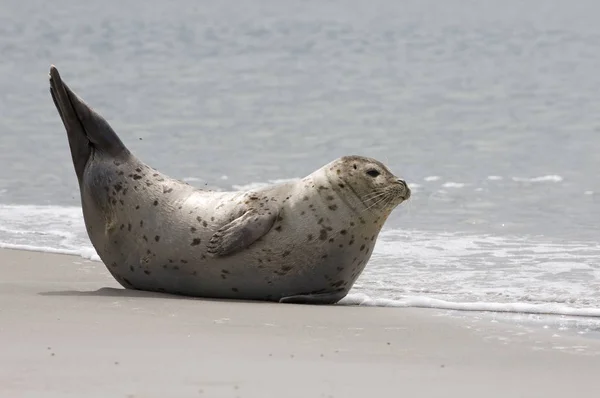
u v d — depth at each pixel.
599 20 142.12
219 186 55.44
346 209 31.58
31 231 44.28
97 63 109.69
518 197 52.38
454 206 50.44
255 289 31.45
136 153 65.06
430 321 28.06
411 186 55.75
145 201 32.19
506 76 101.06
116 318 26.30
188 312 27.83
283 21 144.38
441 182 56.75
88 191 32.91
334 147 67.88
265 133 73.06
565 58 112.00
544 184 55.62
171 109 83.19
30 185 54.69
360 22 143.75
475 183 56.25
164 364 20.78
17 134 70.31
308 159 63.72
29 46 121.69
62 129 72.38
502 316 29.78
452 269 37.69
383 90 93.75
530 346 24.80
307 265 31.31
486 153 65.38
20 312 26.75
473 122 77.31
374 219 31.88
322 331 25.67
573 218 47.41
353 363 21.67
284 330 25.59
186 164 61.72
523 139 70.00
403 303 31.61
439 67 107.62
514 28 135.88
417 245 42.00
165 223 31.83
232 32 133.38
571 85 94.50
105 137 32.88
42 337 23.34
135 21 144.12
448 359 22.69
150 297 30.95
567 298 32.97
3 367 20.20
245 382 19.44
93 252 39.91
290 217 31.41
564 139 69.69
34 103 84.38
